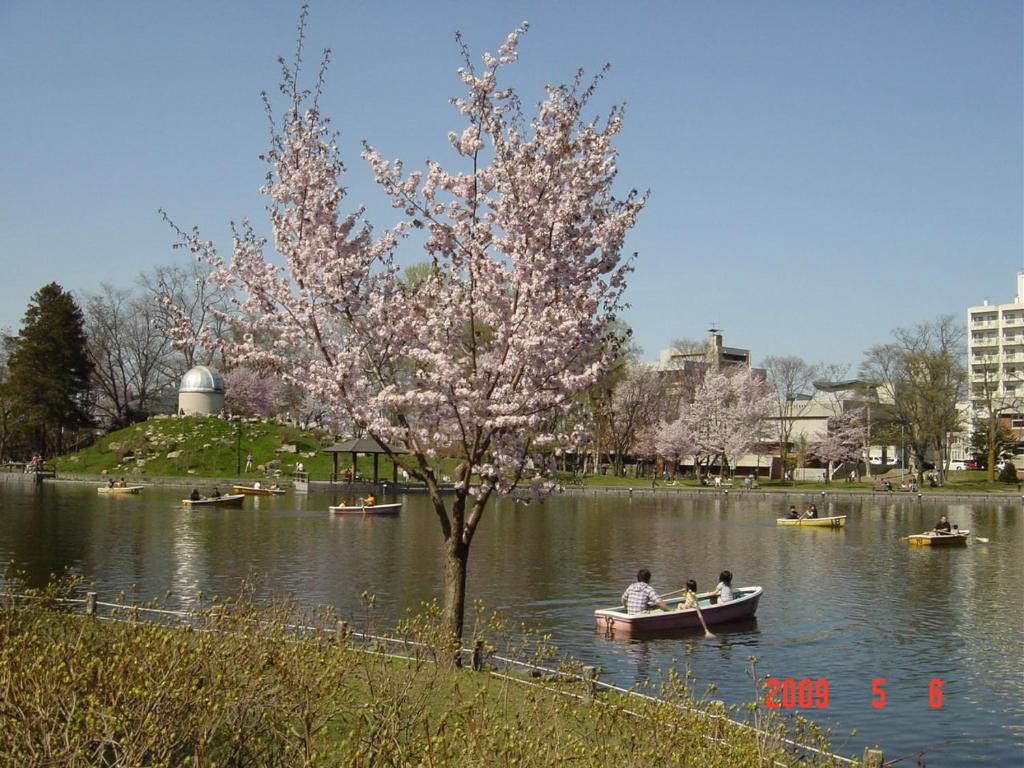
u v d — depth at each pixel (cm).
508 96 1560
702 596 2572
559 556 3872
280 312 1594
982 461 11731
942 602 2862
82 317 9488
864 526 5619
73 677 791
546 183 1512
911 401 9438
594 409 1688
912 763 1459
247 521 4878
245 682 900
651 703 1100
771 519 5997
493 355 1544
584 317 1493
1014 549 4338
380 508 5519
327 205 1605
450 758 816
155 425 9156
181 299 8375
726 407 10238
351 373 1538
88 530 4191
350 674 1067
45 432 9325
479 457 1519
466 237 1584
